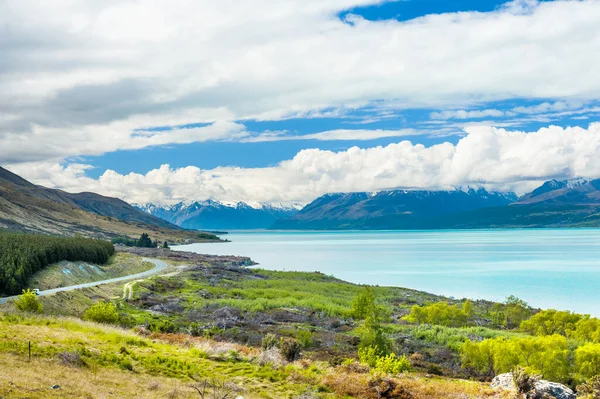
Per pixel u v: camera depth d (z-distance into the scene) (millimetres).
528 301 128750
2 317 42812
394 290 142500
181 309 99062
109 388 27156
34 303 58781
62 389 25109
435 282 171000
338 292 135500
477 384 40406
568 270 197625
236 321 85750
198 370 35094
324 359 52188
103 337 40281
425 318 95625
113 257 194000
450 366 60844
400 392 33812
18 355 29828
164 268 180625
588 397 36219
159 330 63812
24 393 23266
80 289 104125
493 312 105188
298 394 31844
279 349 44281
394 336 79188
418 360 61219
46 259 127000
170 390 28828
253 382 33781
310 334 73375
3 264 102188
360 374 37812
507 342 57062
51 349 32094
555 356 54031
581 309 117812
